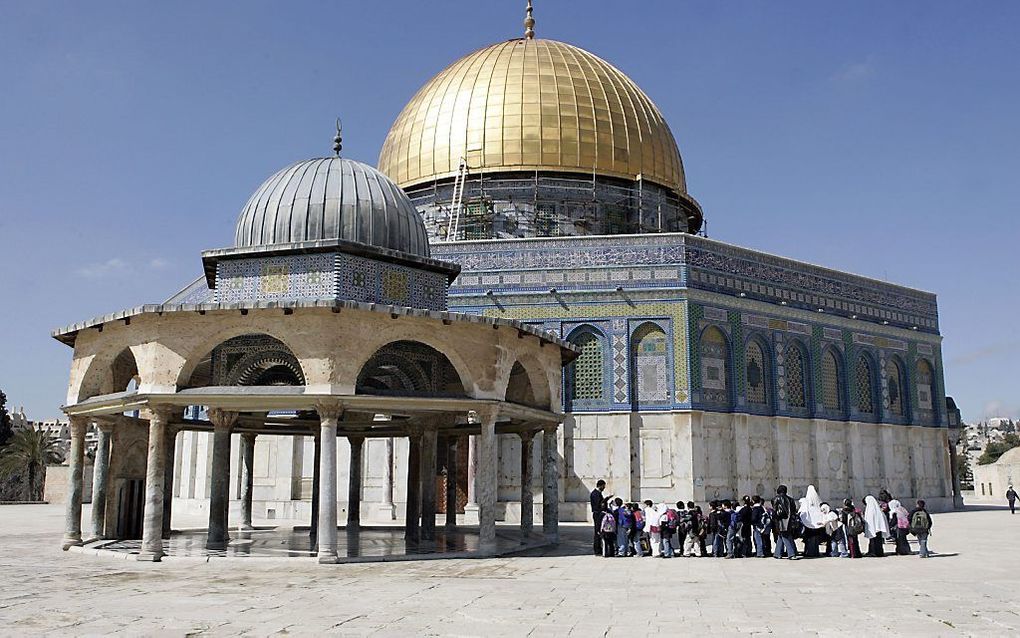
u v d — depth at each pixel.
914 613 12.91
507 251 37.44
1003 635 11.16
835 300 42.06
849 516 22.05
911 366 45.25
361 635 11.01
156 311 19.36
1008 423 199.12
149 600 13.85
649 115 44.75
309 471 38.94
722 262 37.72
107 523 23.31
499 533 28.62
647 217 43.19
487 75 43.41
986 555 22.55
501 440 36.81
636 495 35.09
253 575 17.12
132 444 24.03
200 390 19.42
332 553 19.12
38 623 11.81
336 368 19.16
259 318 19.42
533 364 24.19
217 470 22.84
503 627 11.59
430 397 20.20
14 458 70.31
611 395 35.91
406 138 44.25
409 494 25.28
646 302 36.31
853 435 41.28
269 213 22.36
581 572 18.17
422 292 22.83
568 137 41.81
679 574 17.97
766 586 16.05
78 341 22.48
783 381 38.84
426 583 16.03
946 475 45.91
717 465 35.94
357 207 22.38
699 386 35.78
